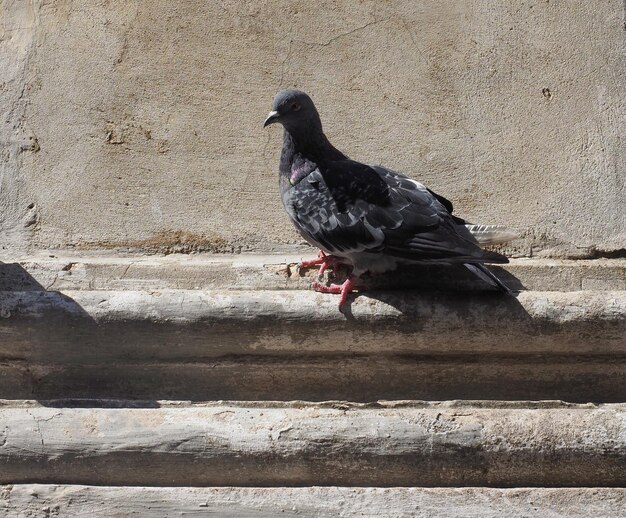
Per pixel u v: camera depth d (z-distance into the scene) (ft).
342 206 18.92
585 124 21.15
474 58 21.56
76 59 21.93
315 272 20.01
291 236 20.86
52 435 17.90
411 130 21.27
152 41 21.93
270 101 21.56
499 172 20.97
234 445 17.75
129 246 20.90
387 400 18.86
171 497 17.62
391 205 18.76
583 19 21.67
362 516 17.31
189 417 18.07
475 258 17.98
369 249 18.63
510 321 18.38
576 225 20.63
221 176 21.21
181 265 20.10
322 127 21.18
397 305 18.54
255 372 19.10
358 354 18.95
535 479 17.62
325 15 21.88
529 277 19.84
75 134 21.52
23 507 17.63
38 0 22.35
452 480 17.67
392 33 21.74
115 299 18.83
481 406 18.61
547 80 21.39
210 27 21.93
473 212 20.83
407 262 19.02
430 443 17.61
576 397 18.92
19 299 18.83
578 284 19.81
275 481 17.88
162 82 21.70
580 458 17.46
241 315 18.58
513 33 21.65
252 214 21.01
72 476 17.92
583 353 18.75
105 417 18.06
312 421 17.93
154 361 19.04
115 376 19.19
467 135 21.18
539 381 19.01
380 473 17.67
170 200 21.11
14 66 22.00
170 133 21.44
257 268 19.95
